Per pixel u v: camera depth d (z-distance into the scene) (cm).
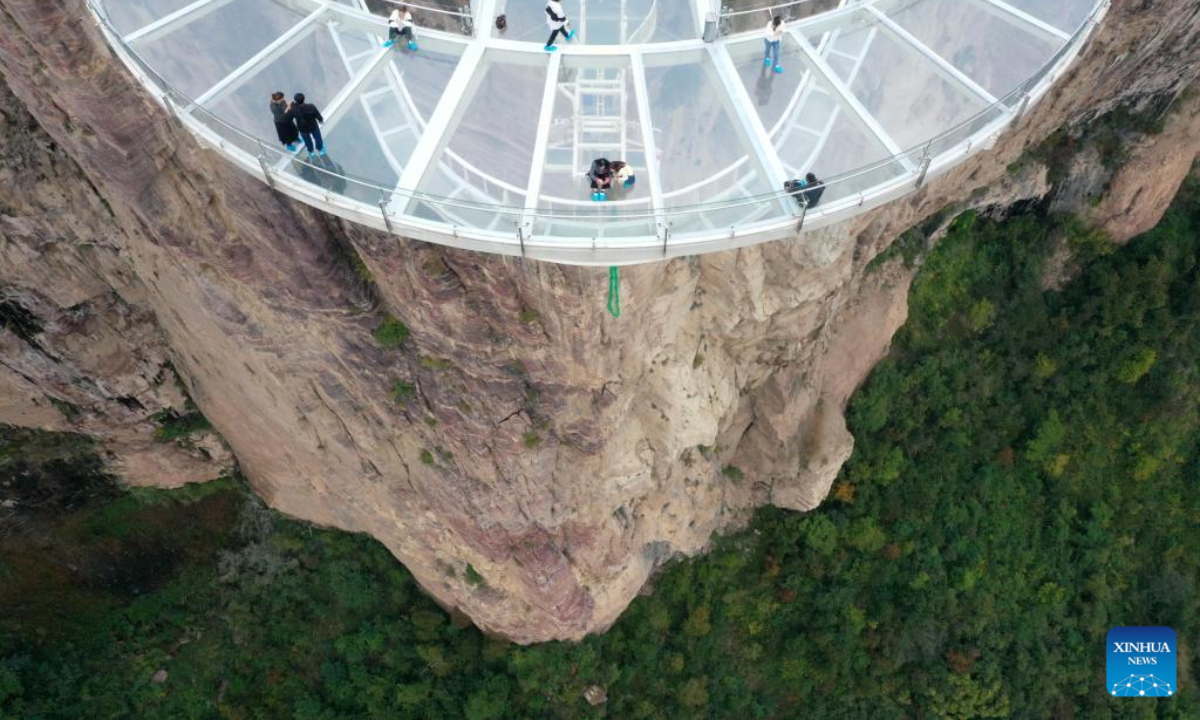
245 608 4306
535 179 1773
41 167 2605
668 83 1891
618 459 3097
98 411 3653
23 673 4125
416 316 2511
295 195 1809
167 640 4306
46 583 4150
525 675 4047
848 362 3853
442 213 1748
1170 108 3775
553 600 3638
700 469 3684
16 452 3728
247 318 2741
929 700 4278
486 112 1870
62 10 1847
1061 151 3903
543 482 3106
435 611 4209
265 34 1905
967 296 4216
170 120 2058
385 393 2894
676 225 1728
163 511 4256
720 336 3045
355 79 1859
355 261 2450
